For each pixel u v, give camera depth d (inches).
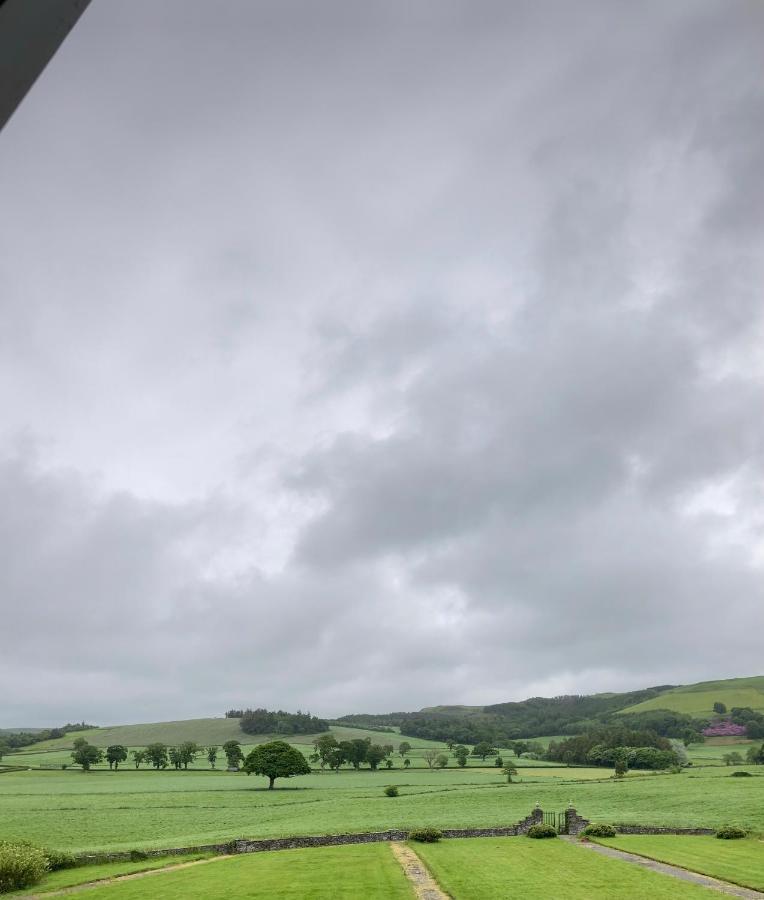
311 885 1593.3
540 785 4451.3
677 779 4421.8
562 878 1571.1
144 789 5172.2
